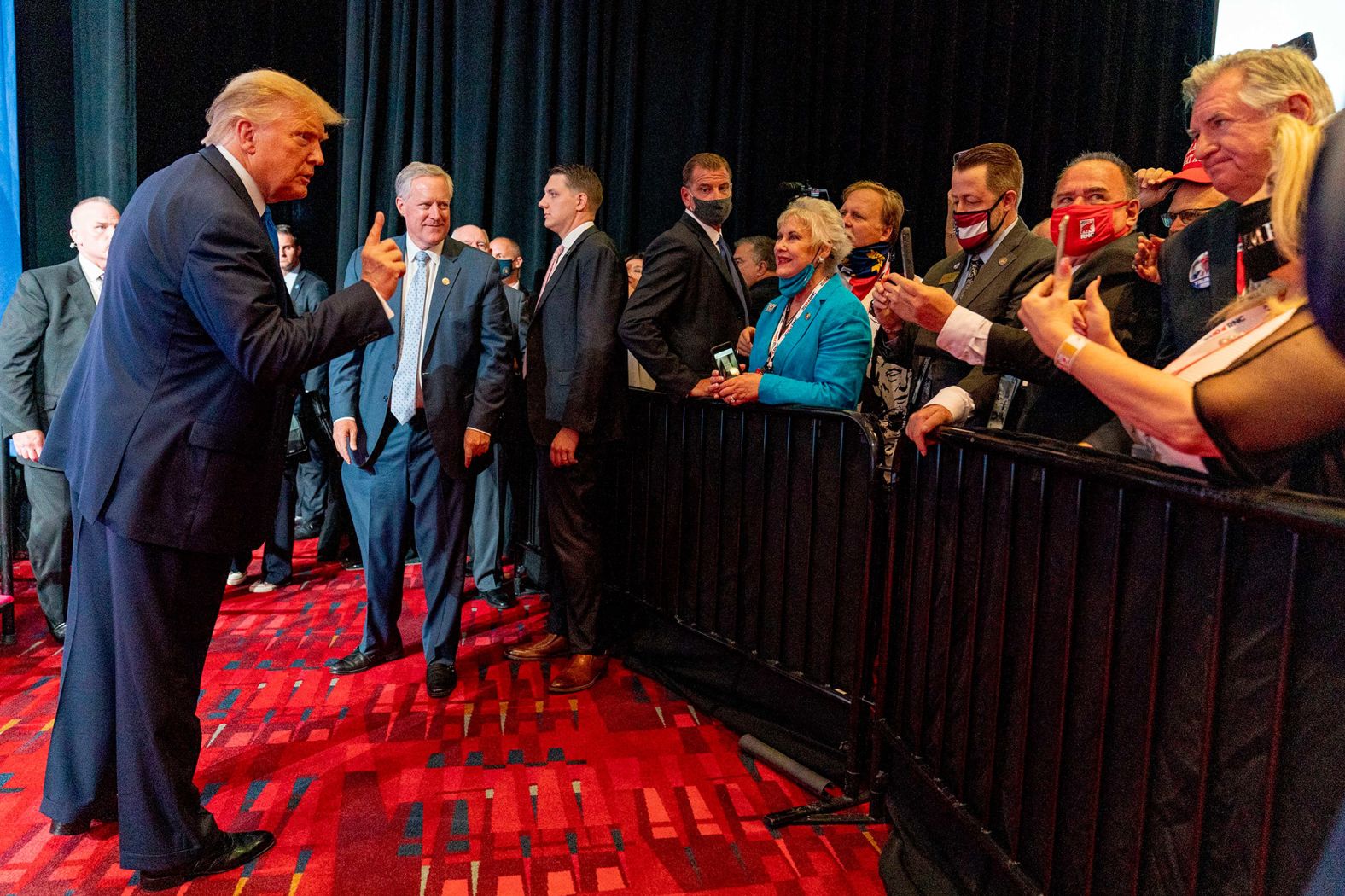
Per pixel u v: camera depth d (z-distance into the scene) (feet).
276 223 14.64
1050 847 4.53
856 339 7.73
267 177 5.72
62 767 6.01
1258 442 3.05
